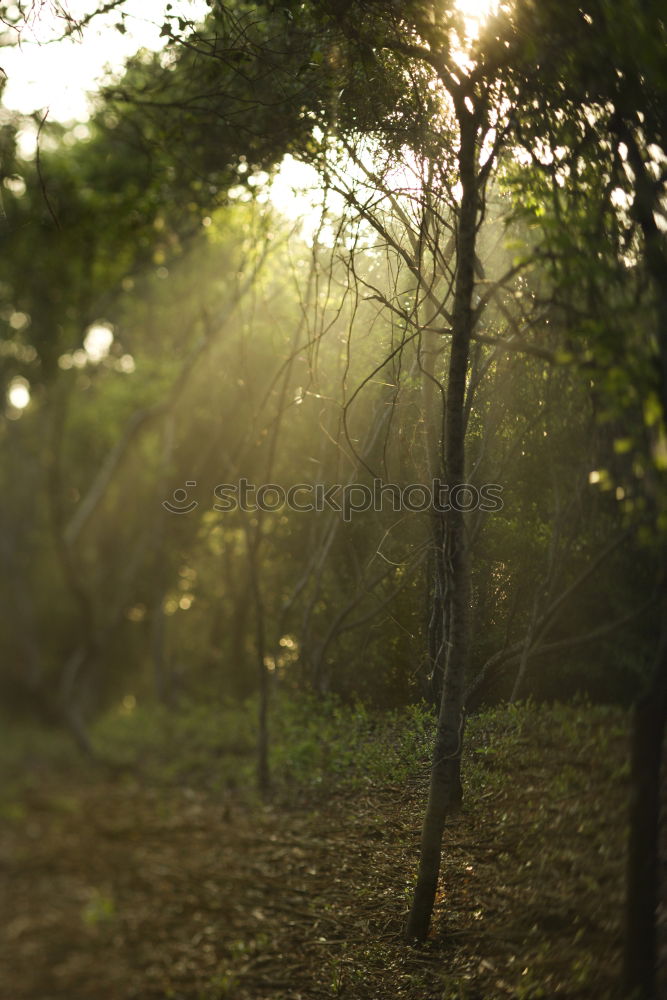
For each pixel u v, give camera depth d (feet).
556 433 8.63
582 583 8.25
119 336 35.04
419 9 8.40
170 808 19.45
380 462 10.89
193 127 14.52
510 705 8.67
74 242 27.17
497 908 8.42
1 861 16.90
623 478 7.98
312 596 14.40
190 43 11.87
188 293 28.45
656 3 6.62
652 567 7.84
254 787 19.04
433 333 10.18
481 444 9.21
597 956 7.39
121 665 32.86
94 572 34.63
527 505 8.87
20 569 34.14
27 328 33.01
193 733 25.32
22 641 32.14
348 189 10.23
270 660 21.01
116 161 24.18
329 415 13.30
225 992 10.93
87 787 21.90
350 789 11.78
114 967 12.47
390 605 10.52
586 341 7.24
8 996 11.81
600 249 7.59
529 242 8.93
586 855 7.77
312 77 10.91
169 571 29.73
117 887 15.30
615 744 7.90
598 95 7.97
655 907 7.09
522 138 8.52
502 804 8.54
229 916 13.03
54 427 33.83
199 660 29.91
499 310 8.98
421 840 8.97
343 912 10.98
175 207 19.94
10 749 25.20
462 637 8.64
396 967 9.12
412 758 9.70
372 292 11.48
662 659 7.33
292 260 16.69
